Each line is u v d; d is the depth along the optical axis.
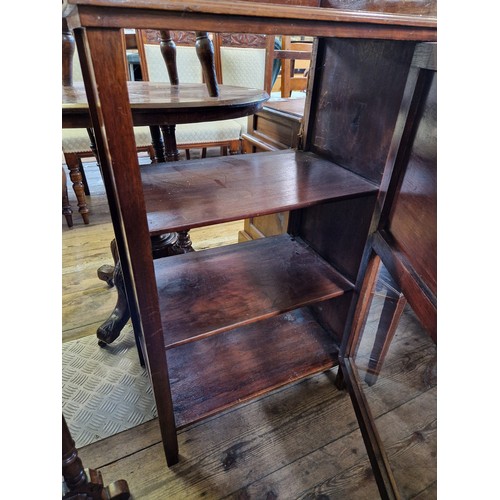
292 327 1.19
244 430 1.02
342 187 0.85
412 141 0.67
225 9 0.50
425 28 0.64
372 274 0.90
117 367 1.21
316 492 0.88
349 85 0.90
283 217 1.42
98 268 1.61
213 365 1.04
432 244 0.60
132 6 0.45
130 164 0.55
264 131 1.53
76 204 2.36
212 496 0.87
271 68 2.16
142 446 0.97
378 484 0.83
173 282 0.97
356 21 0.59
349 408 1.09
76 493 0.71
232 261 1.08
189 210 0.73
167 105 0.80
